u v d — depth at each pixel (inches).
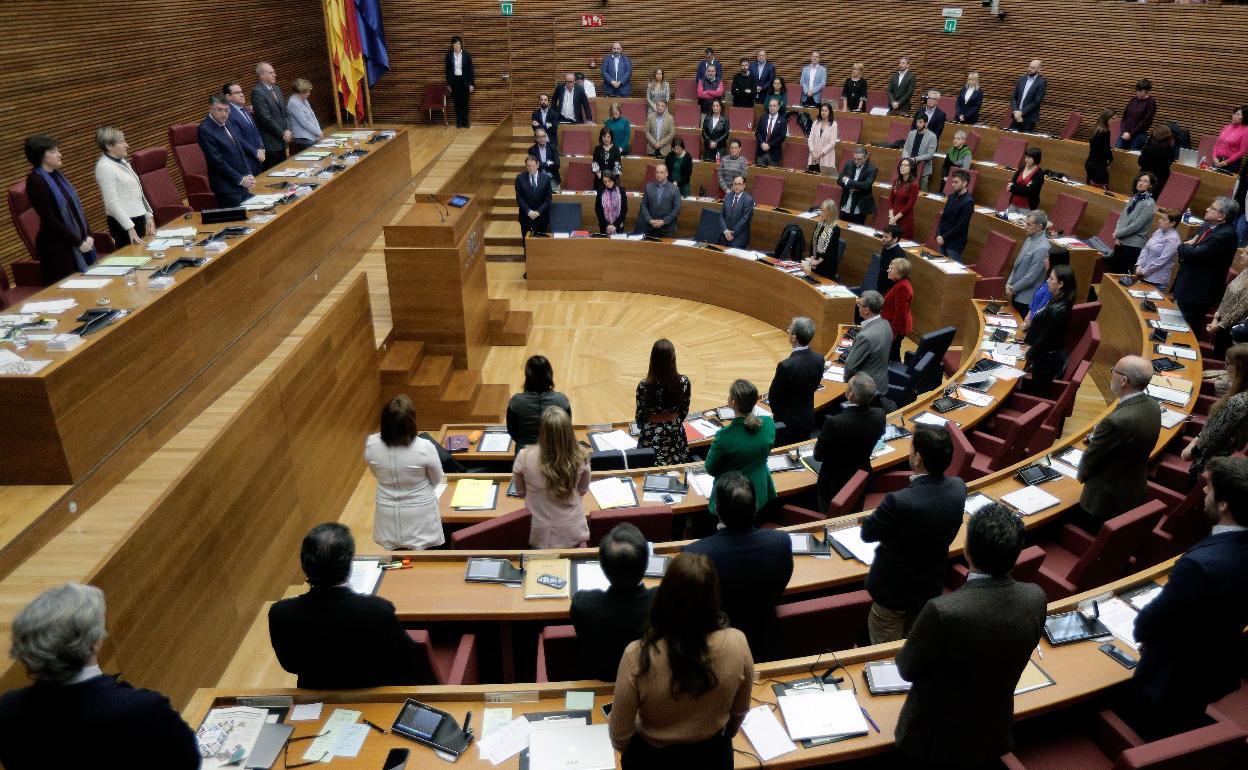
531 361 198.8
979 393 259.1
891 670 129.4
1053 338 265.0
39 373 158.4
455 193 452.8
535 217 455.2
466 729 118.6
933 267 374.9
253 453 201.5
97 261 239.1
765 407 261.9
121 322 182.5
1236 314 268.7
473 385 323.0
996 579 104.0
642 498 200.4
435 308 325.4
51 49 302.2
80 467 168.7
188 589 170.7
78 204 231.0
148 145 363.6
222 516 185.5
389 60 601.0
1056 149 475.2
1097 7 535.2
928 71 611.8
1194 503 179.3
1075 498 193.6
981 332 306.5
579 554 165.3
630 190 528.7
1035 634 103.9
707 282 439.8
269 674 185.3
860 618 143.6
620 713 95.1
